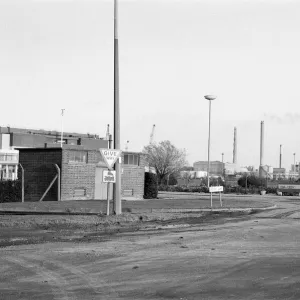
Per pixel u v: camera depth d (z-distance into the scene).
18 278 10.89
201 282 10.43
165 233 19.44
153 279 10.77
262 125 123.50
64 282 10.48
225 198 49.97
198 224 23.30
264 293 9.45
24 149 40.19
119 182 25.27
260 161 123.69
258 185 82.06
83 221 22.83
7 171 71.25
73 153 39.25
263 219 26.48
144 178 46.38
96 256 13.72
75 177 39.25
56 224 21.94
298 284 10.25
